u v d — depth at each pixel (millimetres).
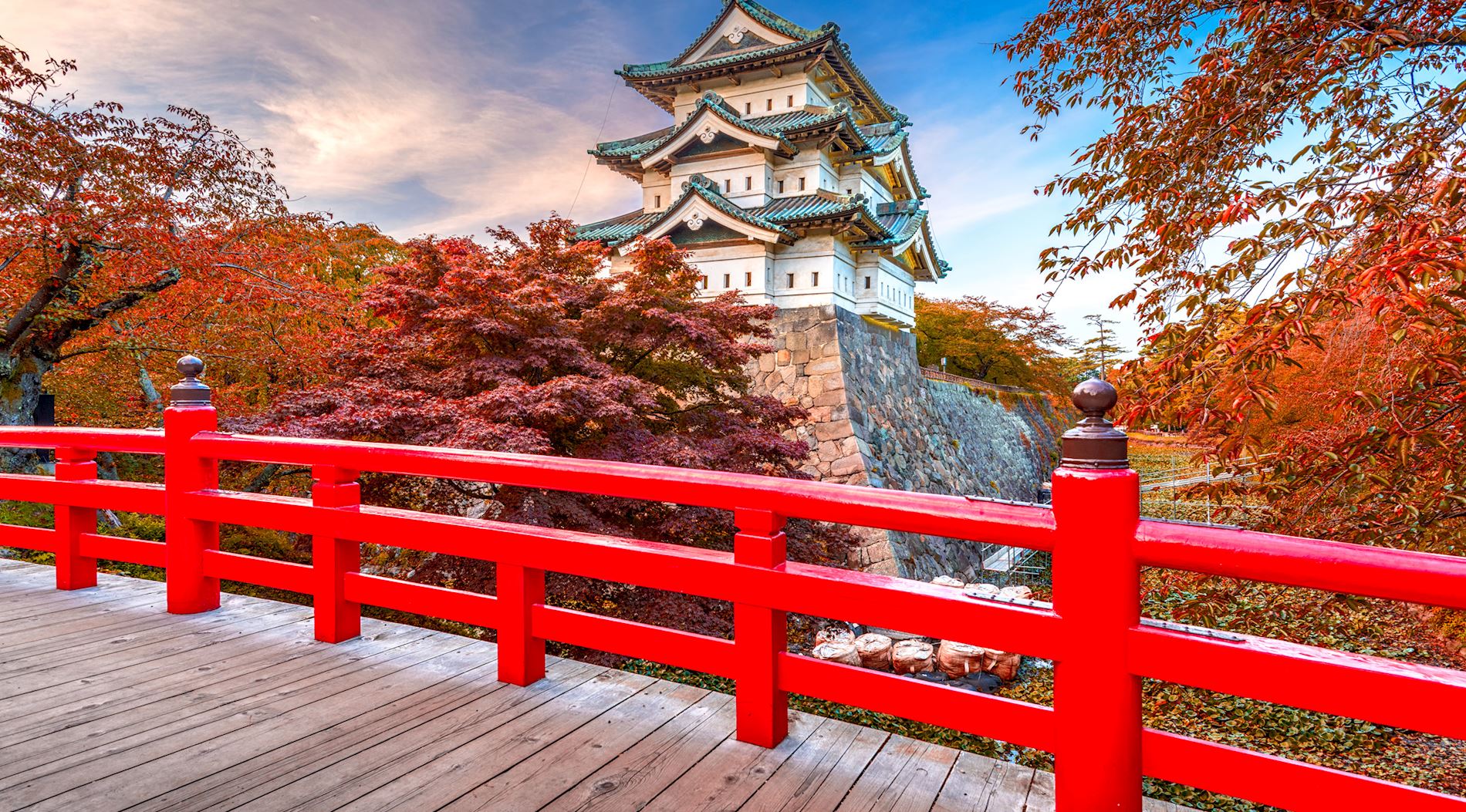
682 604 7191
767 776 2211
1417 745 7191
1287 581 1567
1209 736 7441
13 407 9805
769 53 20500
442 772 2248
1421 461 3131
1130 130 3686
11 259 9078
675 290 9586
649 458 7309
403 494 8305
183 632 3477
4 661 3121
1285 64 3258
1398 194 2834
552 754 2350
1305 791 1612
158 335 10141
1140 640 1733
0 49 8320
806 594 2229
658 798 2100
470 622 3010
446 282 8164
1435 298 2395
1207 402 3133
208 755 2350
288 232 11648
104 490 4020
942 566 15180
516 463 2779
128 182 9344
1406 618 5504
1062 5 3996
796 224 17594
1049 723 1867
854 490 2170
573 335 8555
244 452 3535
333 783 2189
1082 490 1791
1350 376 3469
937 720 2051
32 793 2131
